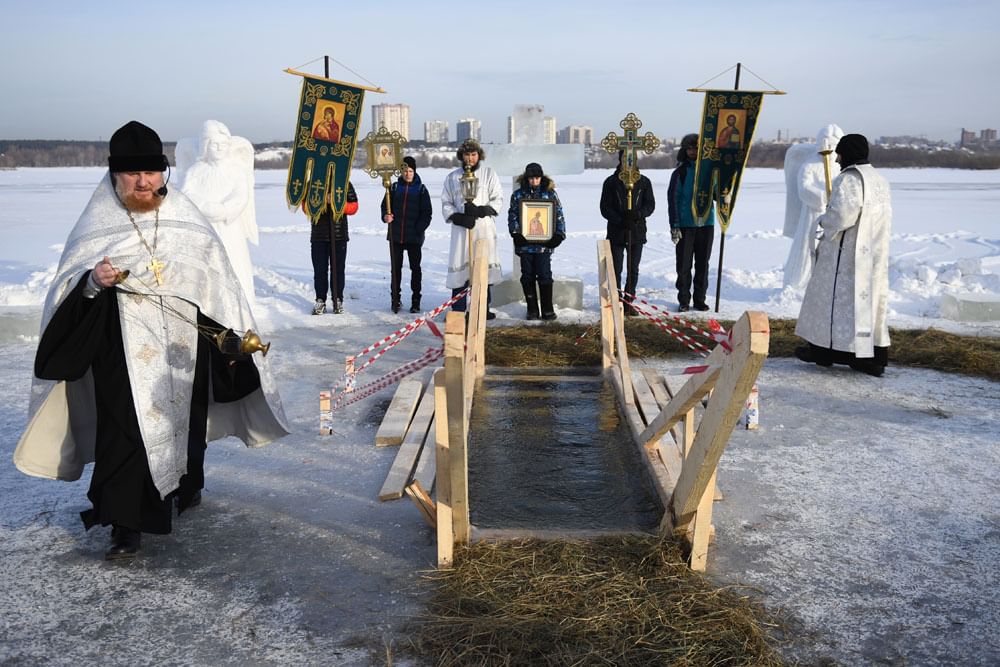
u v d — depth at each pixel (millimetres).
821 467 5656
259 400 4875
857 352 7781
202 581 4133
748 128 10508
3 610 3875
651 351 8906
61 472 4418
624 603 3768
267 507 4996
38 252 19156
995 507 5016
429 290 13359
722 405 3652
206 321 4570
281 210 31406
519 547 4230
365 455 5887
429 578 4082
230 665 3463
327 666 3449
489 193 11094
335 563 4305
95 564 4309
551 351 8719
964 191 44125
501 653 3449
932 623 3777
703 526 4098
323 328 10211
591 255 18484
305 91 10180
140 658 3516
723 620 3676
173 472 4293
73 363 4172
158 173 4379
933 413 6875
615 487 5184
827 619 3799
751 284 13500
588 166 89625
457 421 3836
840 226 7723
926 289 12188
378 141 10805
